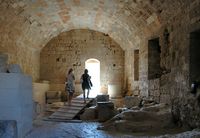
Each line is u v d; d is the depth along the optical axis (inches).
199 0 235.0
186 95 265.9
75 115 400.5
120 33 507.2
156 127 288.4
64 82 578.2
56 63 581.9
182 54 279.1
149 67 407.8
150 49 408.5
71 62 581.0
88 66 584.7
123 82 572.7
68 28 559.8
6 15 355.3
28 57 500.1
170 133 260.2
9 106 244.1
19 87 247.3
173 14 303.3
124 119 311.3
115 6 386.0
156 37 378.0
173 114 301.1
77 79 578.2
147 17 366.3
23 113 259.6
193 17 249.3
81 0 382.9
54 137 260.8
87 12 447.5
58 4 396.8
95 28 557.6
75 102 443.8
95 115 401.1
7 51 394.6
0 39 368.2
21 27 421.4
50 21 473.1
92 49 580.1
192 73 258.2
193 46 258.2
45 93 541.0
